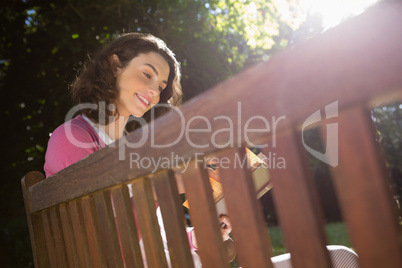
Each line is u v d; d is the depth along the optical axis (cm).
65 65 713
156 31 753
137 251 94
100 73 196
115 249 102
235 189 66
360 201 48
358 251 48
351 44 48
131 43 199
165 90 228
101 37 723
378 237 46
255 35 735
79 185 111
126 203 96
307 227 54
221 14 785
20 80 723
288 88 55
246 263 65
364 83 47
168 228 82
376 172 46
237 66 812
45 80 718
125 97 197
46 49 711
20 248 707
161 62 203
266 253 62
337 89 49
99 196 105
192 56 768
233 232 67
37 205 149
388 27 45
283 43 801
